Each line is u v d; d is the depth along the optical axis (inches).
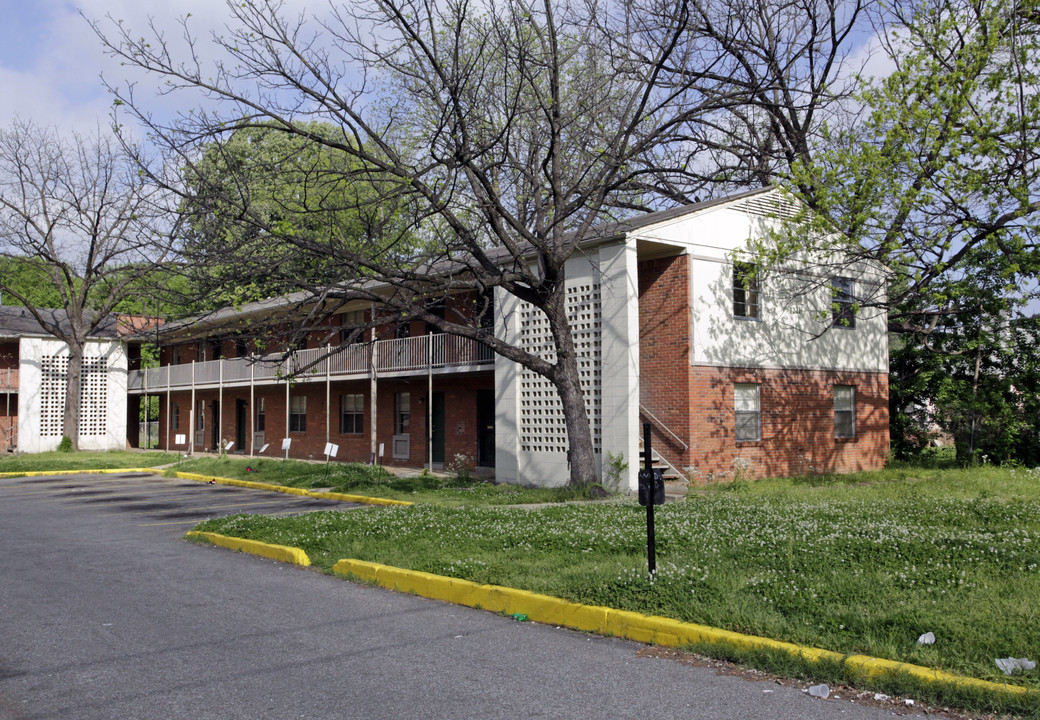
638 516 478.9
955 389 988.6
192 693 222.5
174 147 592.7
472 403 987.3
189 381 1467.8
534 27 668.7
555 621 292.4
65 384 1626.5
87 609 321.7
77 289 1924.2
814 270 911.0
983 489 623.8
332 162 725.9
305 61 600.4
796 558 330.3
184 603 331.0
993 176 717.3
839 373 928.9
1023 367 977.5
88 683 232.1
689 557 340.8
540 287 707.4
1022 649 219.3
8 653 262.7
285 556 426.3
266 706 211.9
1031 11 729.6
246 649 264.1
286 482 904.9
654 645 262.4
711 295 799.1
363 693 221.0
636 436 730.8
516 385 832.9
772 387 850.1
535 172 742.5
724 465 792.9
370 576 368.8
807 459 880.3
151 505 751.1
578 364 784.3
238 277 651.5
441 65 649.0
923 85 749.3
